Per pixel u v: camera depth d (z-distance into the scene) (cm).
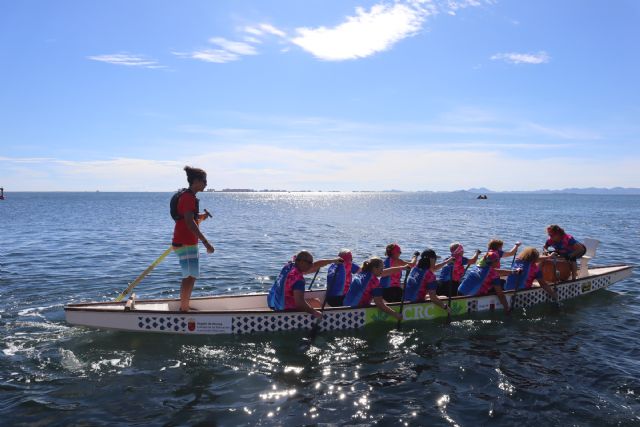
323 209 6569
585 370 622
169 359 648
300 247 1975
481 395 549
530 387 570
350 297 798
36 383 566
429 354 683
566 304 970
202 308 824
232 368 622
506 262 1577
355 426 478
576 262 1044
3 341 704
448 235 2584
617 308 948
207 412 502
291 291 754
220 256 1678
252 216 4553
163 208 6269
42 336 728
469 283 897
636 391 558
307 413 504
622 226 3338
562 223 3662
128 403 520
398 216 4666
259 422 482
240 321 741
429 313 841
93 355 655
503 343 733
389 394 551
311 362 648
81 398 530
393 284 856
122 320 724
